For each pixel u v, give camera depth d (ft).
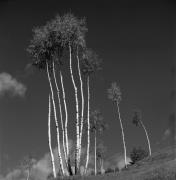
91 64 197.57
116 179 153.48
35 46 180.34
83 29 181.16
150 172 160.15
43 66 184.14
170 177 139.23
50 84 180.14
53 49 181.16
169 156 233.76
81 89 180.45
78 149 167.94
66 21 178.50
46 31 179.32
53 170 166.81
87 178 157.89
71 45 181.37
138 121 374.02
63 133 172.04
